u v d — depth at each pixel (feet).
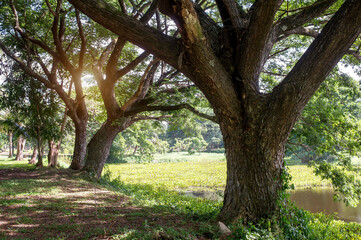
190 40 14.92
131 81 48.16
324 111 27.63
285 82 16.71
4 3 36.68
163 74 46.24
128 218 18.51
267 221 16.25
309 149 29.66
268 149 17.01
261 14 15.61
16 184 30.30
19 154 98.02
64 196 25.50
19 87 44.11
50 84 40.78
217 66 16.48
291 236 15.97
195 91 40.70
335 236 22.95
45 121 48.75
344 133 27.04
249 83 17.62
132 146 169.37
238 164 17.67
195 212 22.03
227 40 18.38
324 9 19.61
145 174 78.64
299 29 24.11
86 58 47.73
